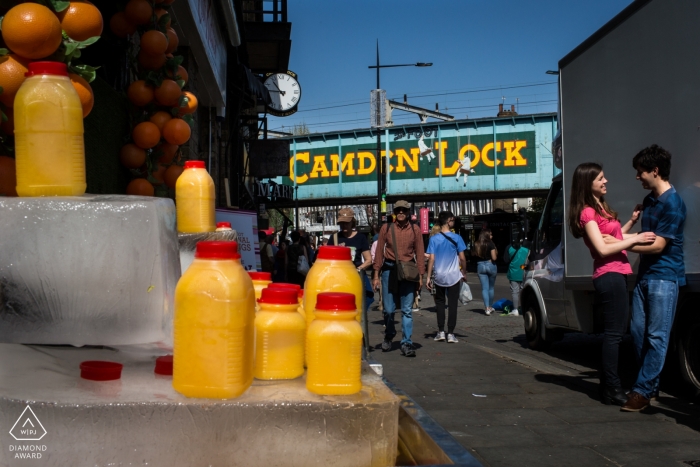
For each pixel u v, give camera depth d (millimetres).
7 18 1991
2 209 1368
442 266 8750
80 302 1386
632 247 4488
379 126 28094
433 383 5961
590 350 8125
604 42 5723
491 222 38906
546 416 4723
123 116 3650
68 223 1379
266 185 22016
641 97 5156
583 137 6223
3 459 1143
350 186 42062
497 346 8484
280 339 1421
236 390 1211
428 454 1159
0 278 1366
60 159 1536
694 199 4523
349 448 1210
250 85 11398
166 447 1157
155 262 1412
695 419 4590
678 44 4609
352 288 1667
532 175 38500
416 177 40625
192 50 7695
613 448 3941
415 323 11352
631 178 5324
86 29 2242
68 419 1139
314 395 1259
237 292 1220
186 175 2420
